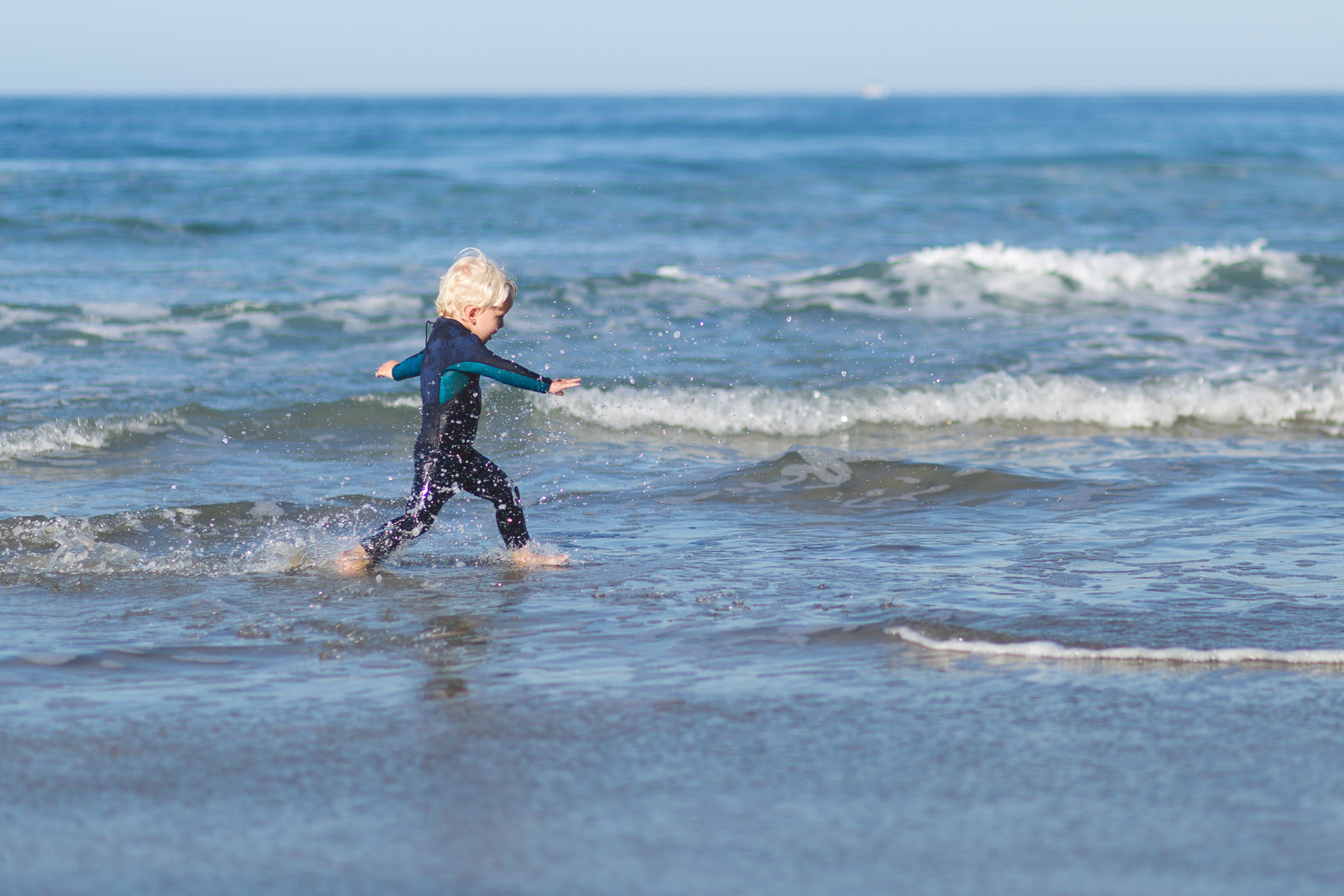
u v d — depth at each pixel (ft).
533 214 172.86
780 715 27.58
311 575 41.34
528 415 70.18
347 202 179.11
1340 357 88.58
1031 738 25.98
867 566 42.39
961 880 19.27
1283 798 22.63
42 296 106.11
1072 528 48.26
